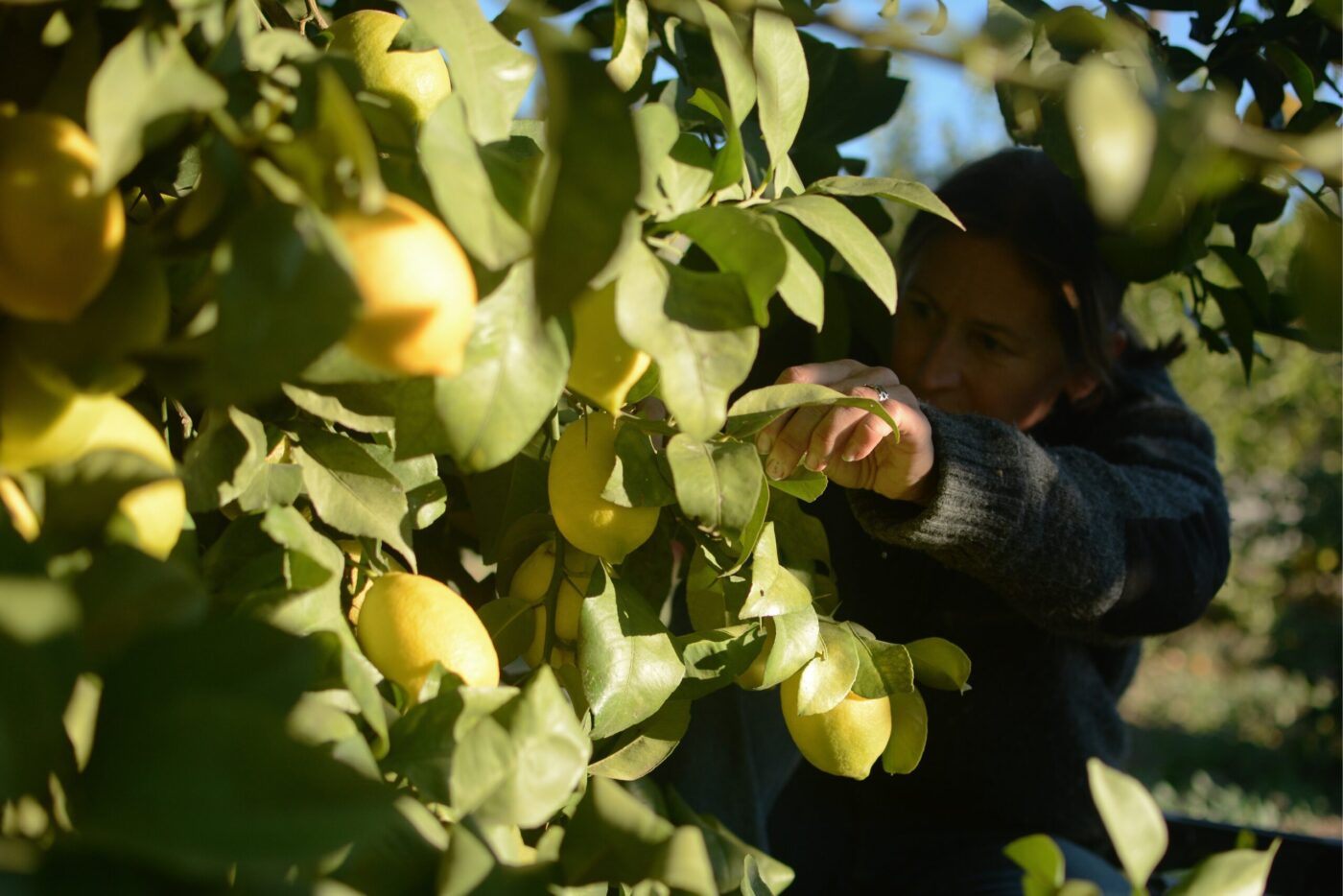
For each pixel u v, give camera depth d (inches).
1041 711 55.0
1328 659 234.7
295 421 25.6
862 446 33.5
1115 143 20.2
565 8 40.5
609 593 28.3
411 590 24.8
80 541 18.7
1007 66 20.3
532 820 21.3
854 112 47.6
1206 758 217.0
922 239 57.1
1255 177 37.6
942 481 38.8
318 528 27.8
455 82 21.5
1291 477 244.4
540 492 32.6
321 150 18.5
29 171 17.0
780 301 46.4
